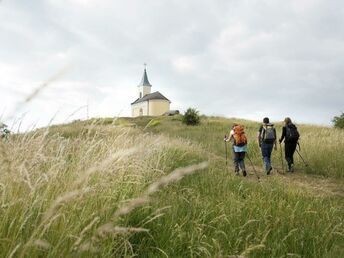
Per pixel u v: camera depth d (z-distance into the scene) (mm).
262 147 13102
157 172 6273
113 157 2939
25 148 3506
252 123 42438
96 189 3705
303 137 18094
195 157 12438
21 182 3074
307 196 7766
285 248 4344
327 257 4262
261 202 6133
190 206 5324
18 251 2438
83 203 3354
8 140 3420
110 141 5094
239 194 7281
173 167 8680
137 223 3971
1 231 2645
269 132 12914
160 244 3770
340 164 13086
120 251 3479
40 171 3551
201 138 27125
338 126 27578
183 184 7422
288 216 5520
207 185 7535
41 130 3783
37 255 2484
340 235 5113
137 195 4402
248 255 3900
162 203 4965
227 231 4508
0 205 2904
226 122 43625
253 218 5219
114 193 4172
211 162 12586
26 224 2838
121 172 4703
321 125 29906
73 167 4105
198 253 3668
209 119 48344
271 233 4820
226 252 3840
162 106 94438
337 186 10594
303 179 11859
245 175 11812
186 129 36312
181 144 13953
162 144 9781
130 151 3053
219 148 21016
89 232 2982
